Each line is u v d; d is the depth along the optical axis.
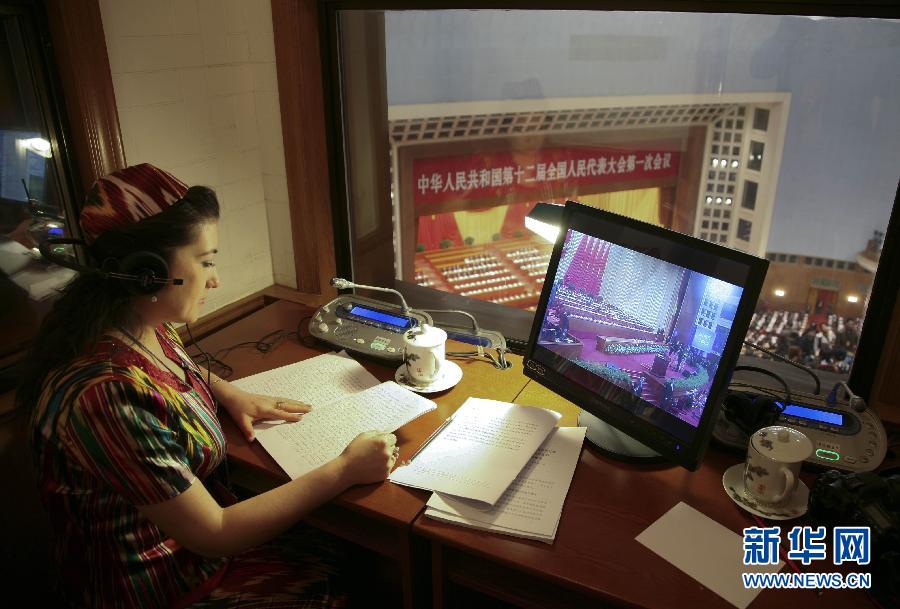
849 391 1.07
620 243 1.05
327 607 0.98
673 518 0.92
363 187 1.81
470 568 1.00
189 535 0.83
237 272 1.75
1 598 1.28
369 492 0.97
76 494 0.83
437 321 1.67
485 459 1.02
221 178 1.63
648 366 1.02
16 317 1.29
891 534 0.78
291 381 1.28
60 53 1.24
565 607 0.93
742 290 0.88
